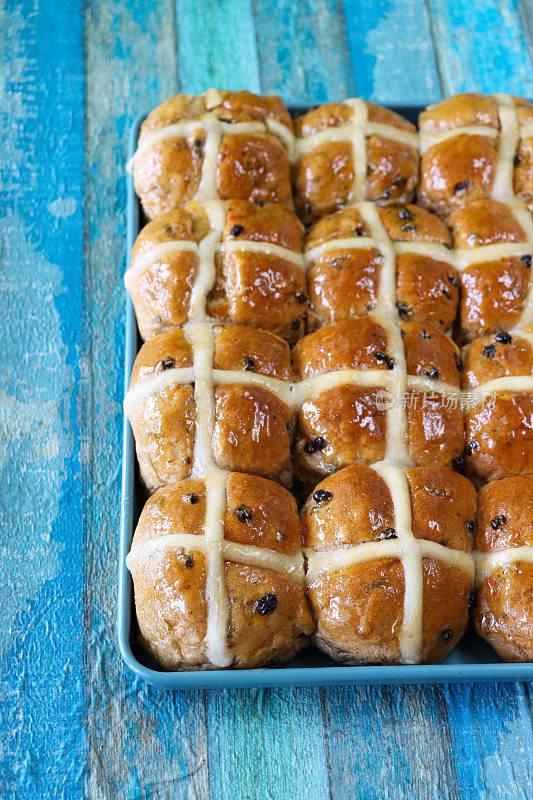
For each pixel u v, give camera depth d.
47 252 0.66
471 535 0.53
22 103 0.71
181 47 0.73
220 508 0.51
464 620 0.52
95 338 0.64
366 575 0.51
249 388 0.54
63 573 0.58
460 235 0.59
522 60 0.73
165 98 0.71
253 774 0.53
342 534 0.52
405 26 0.74
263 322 0.56
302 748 0.54
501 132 0.61
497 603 0.52
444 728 0.54
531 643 0.51
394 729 0.54
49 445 0.61
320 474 0.54
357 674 0.51
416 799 0.53
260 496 0.52
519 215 0.59
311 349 0.55
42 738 0.54
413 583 0.51
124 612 0.52
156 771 0.53
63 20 0.73
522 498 0.53
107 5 0.74
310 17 0.74
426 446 0.54
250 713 0.54
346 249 0.57
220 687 0.53
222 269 0.57
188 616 0.50
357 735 0.54
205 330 0.55
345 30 0.74
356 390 0.54
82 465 0.61
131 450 0.56
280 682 0.51
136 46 0.73
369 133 0.61
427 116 0.62
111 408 0.62
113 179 0.69
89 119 0.70
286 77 0.72
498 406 0.54
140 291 0.57
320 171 0.61
